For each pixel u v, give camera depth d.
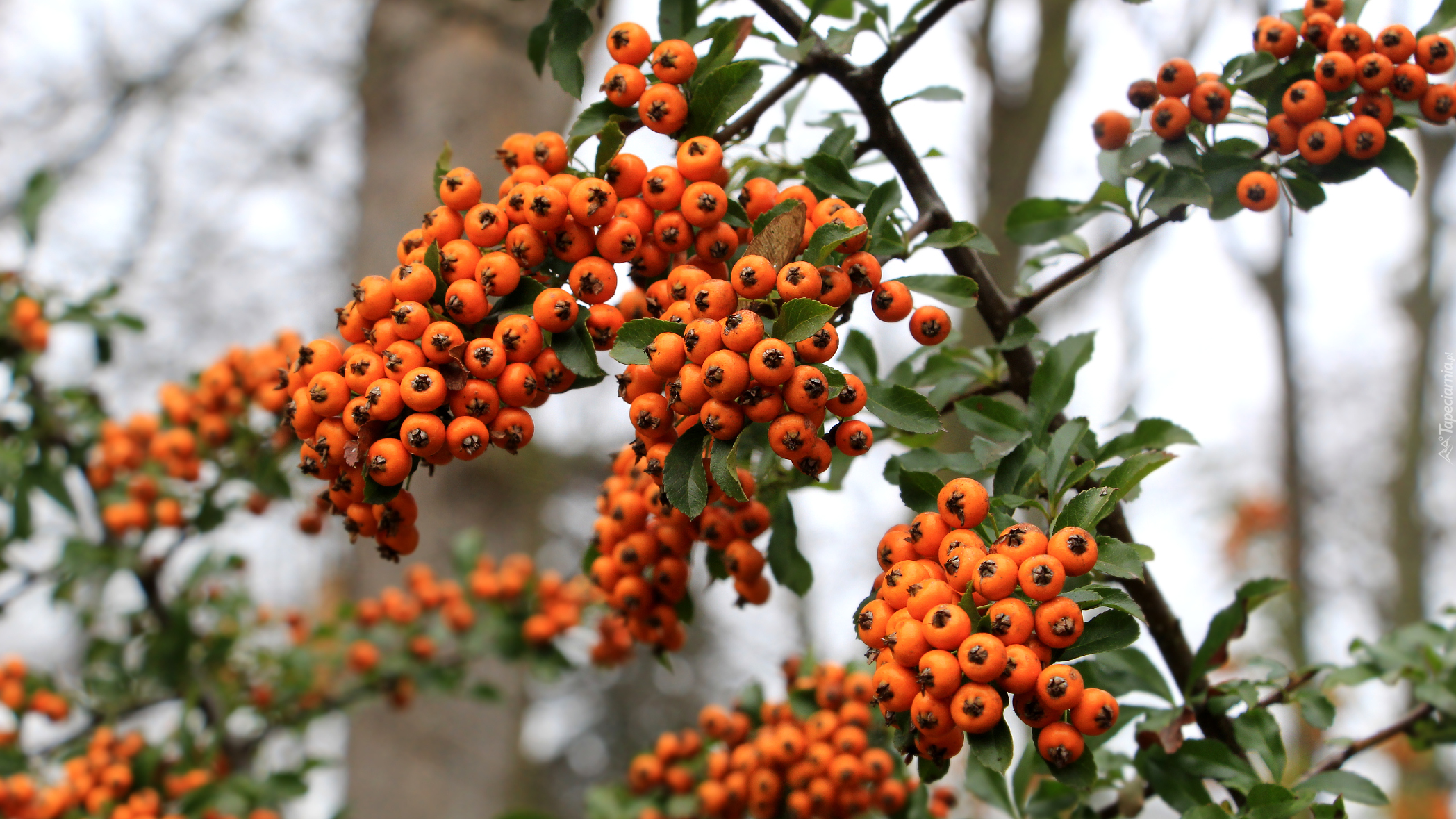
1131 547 1.61
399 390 1.70
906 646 1.46
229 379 4.09
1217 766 2.33
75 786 3.60
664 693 15.88
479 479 6.02
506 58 6.60
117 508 4.17
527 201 1.80
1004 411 2.34
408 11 6.57
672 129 1.99
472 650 4.79
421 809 5.54
